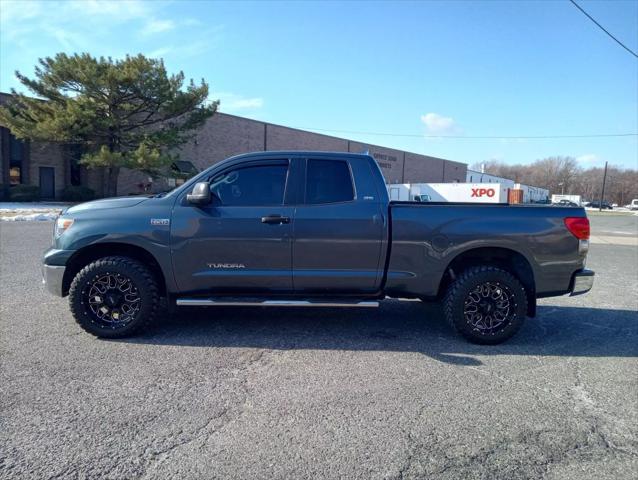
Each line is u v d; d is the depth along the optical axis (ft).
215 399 10.69
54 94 85.66
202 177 15.34
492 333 15.11
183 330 16.02
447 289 15.75
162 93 88.94
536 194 221.05
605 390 11.75
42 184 98.12
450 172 239.30
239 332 15.93
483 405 10.74
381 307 20.02
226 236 14.85
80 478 7.65
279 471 7.97
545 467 8.30
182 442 8.83
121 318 14.97
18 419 9.54
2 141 92.02
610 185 384.27
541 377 12.53
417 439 9.15
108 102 87.66
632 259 38.75
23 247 34.12
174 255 14.85
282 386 11.53
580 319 18.89
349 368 12.86
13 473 7.73
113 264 14.62
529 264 15.42
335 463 8.26
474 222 15.15
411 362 13.46
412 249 15.14
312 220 14.93
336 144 168.86
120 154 83.97
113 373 12.07
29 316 17.03
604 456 8.71
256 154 15.55
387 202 15.30
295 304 14.98
